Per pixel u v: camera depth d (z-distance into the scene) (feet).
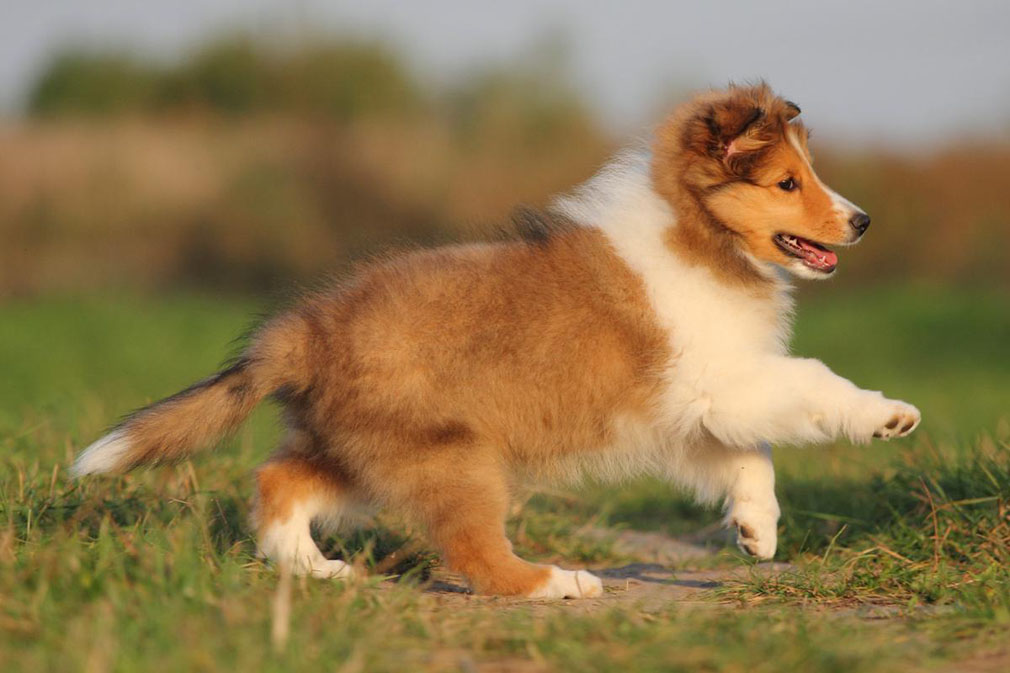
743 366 20.34
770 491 21.29
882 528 23.65
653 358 20.22
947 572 19.75
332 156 90.89
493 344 19.54
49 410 31.22
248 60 102.42
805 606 18.45
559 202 21.83
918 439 30.30
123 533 18.71
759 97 22.04
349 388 19.21
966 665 14.73
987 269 81.87
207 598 15.61
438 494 19.21
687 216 20.94
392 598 17.11
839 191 82.74
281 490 20.38
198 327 66.69
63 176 88.43
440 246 21.22
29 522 19.15
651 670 13.85
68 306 73.46
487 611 17.37
